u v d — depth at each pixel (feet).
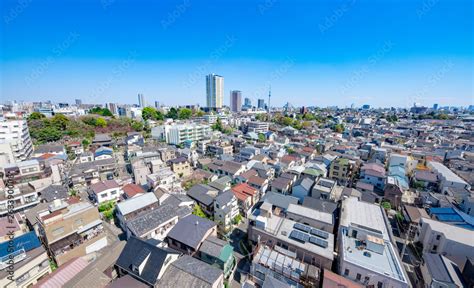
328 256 79.20
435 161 194.49
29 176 136.56
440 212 114.52
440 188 153.58
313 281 73.10
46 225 85.87
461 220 106.22
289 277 75.41
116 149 279.08
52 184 144.87
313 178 165.07
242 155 223.92
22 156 199.82
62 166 176.35
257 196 146.10
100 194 131.64
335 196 140.26
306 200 124.06
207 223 99.55
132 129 373.40
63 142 285.02
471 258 84.99
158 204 122.11
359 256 76.79
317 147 267.18
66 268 76.43
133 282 71.15
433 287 73.46
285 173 169.37
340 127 406.62
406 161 185.06
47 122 313.32
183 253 88.69
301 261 81.10
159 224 100.27
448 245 89.04
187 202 123.03
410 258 98.22
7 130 201.05
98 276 72.28
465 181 154.92
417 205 135.74
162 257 74.38
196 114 551.18
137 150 230.68
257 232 94.53
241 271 88.69
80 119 372.79
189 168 196.65
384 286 68.59
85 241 93.61
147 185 159.12
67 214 93.04
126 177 173.37
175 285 68.74
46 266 79.77
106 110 467.93
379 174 161.48
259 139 312.50
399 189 137.80
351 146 260.21
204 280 68.54
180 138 300.81
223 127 411.95
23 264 73.00
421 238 102.68
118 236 109.29
